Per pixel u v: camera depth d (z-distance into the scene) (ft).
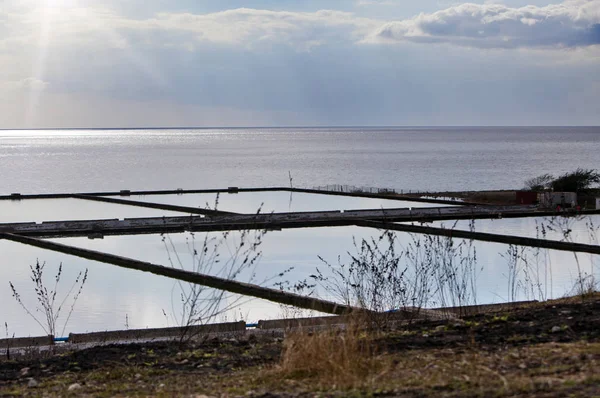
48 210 122.31
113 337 34.04
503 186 213.05
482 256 64.85
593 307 26.96
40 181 232.12
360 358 19.95
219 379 20.61
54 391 20.42
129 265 65.10
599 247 67.21
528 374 17.30
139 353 25.72
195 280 57.00
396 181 235.81
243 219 95.35
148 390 19.79
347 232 88.53
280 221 96.02
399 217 100.42
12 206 129.29
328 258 67.46
